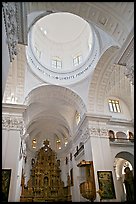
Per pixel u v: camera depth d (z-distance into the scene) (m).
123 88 17.42
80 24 18.64
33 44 16.02
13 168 11.21
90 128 14.09
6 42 6.16
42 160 24.25
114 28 8.41
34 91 15.56
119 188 16.83
